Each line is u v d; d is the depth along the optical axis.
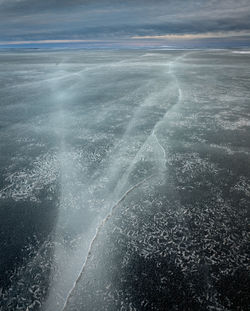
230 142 3.19
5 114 4.56
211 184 2.32
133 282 1.41
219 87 6.48
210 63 12.60
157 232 1.78
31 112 4.68
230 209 1.98
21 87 7.11
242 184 2.30
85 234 1.78
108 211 2.01
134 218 1.93
